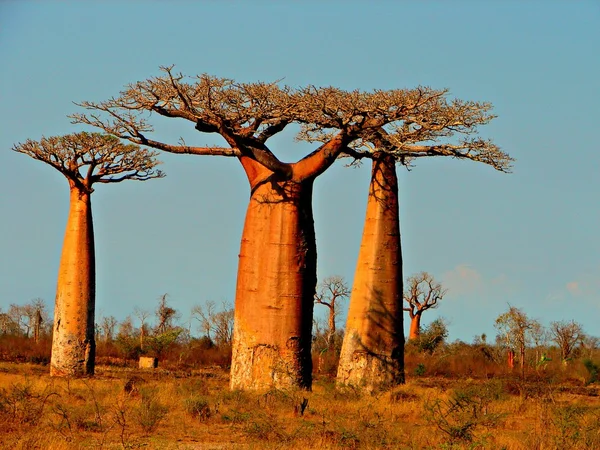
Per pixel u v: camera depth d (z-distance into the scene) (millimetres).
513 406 42312
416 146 54125
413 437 32844
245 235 51375
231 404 41781
